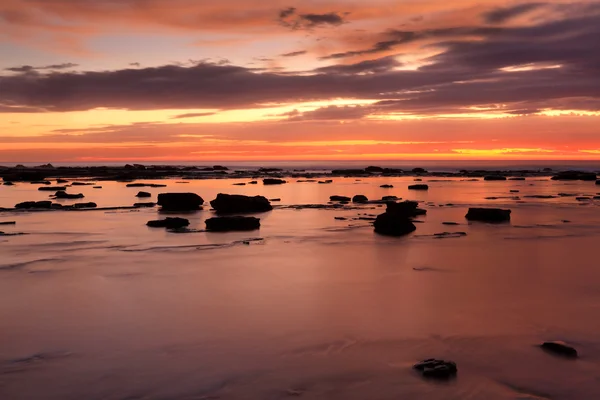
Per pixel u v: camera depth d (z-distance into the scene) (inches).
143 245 645.9
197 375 273.4
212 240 683.4
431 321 354.0
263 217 933.8
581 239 690.8
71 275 486.0
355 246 640.4
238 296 414.9
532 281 462.3
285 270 506.9
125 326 344.8
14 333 332.8
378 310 377.7
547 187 1785.2
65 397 251.4
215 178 2368.4
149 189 1640.0
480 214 897.5
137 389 259.0
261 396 252.4
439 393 255.1
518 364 286.8
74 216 945.5
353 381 267.3
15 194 1412.4
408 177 2568.9
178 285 448.8
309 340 320.2
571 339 322.3
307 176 2618.1
